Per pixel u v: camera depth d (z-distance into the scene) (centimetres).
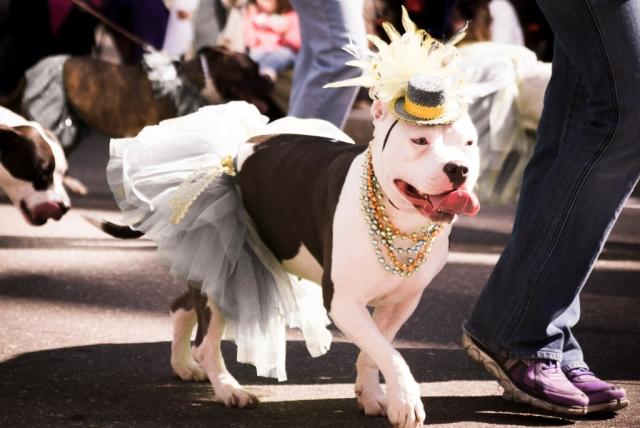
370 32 575
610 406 331
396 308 314
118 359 371
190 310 351
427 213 275
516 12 796
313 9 447
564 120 351
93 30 754
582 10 313
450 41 294
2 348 376
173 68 643
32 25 705
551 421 325
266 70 732
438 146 271
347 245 292
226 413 320
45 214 431
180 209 332
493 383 361
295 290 348
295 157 324
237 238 333
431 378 364
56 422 304
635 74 312
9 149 430
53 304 438
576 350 346
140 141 350
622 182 325
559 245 331
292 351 390
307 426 310
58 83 654
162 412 318
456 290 504
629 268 575
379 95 284
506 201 651
